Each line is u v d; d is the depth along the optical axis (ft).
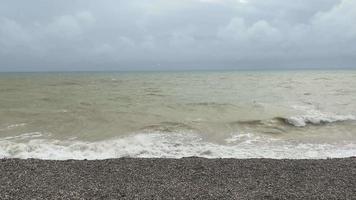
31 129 50.55
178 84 152.97
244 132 50.57
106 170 31.96
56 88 120.98
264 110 67.97
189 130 51.06
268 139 46.96
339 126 54.75
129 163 34.53
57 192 25.49
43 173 30.68
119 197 24.64
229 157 39.01
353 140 46.55
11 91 104.94
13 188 26.32
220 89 119.55
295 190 26.55
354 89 115.75
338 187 27.35
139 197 24.68
